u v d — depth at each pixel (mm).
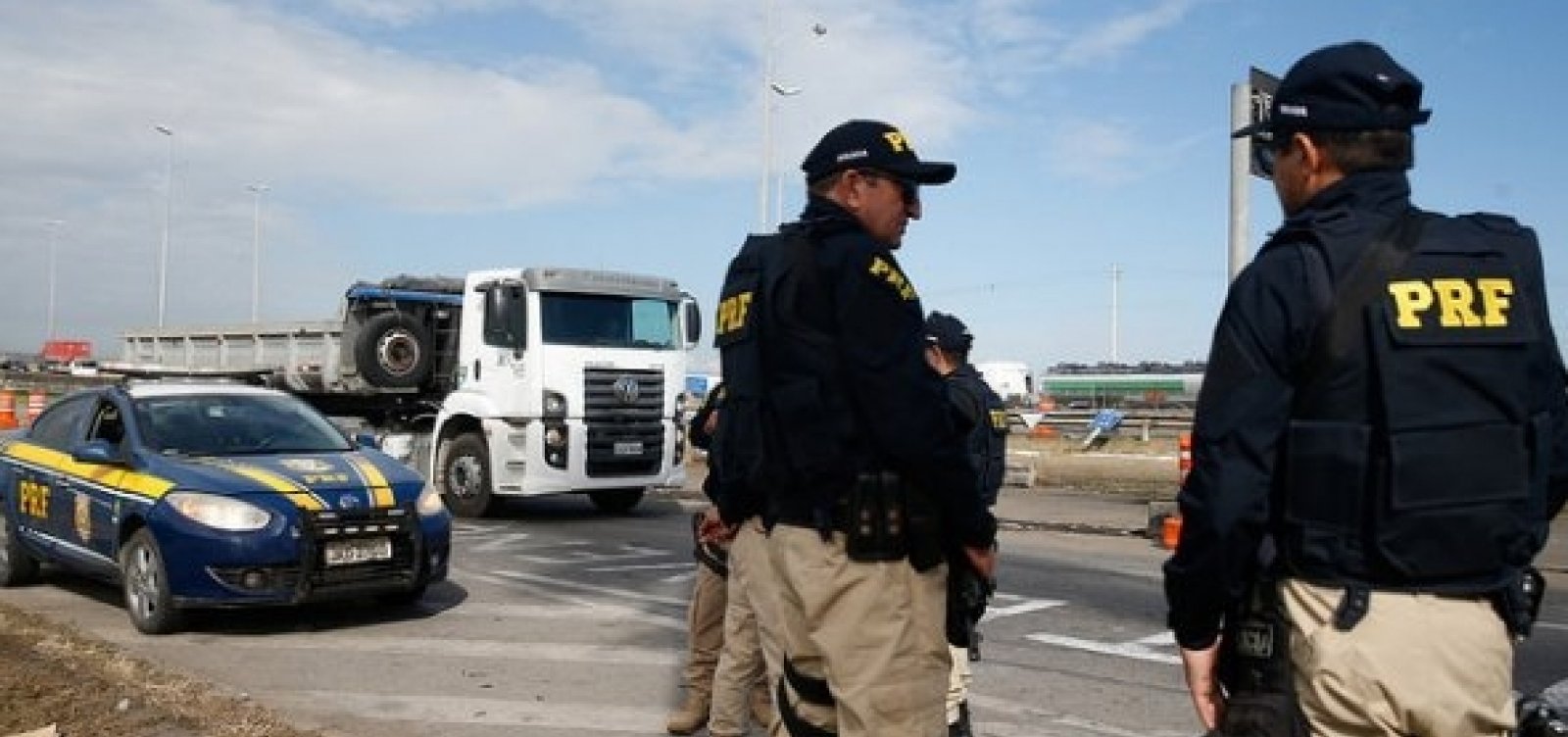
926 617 3090
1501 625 2342
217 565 7320
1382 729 2289
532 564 10906
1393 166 2434
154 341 20938
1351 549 2307
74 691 5957
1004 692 6469
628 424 14539
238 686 6398
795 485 3092
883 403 2910
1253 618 2451
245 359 18828
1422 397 2270
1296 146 2488
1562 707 3092
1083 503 17391
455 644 7469
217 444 8367
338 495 7719
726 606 5039
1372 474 2283
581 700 6191
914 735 3053
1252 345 2375
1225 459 2348
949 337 4965
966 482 3000
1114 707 6184
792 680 3207
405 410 16844
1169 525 12328
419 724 5738
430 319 16984
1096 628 8172
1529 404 2344
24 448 9359
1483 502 2275
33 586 9352
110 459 8133
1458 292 2312
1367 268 2316
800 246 3098
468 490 14625
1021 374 74062
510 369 14219
